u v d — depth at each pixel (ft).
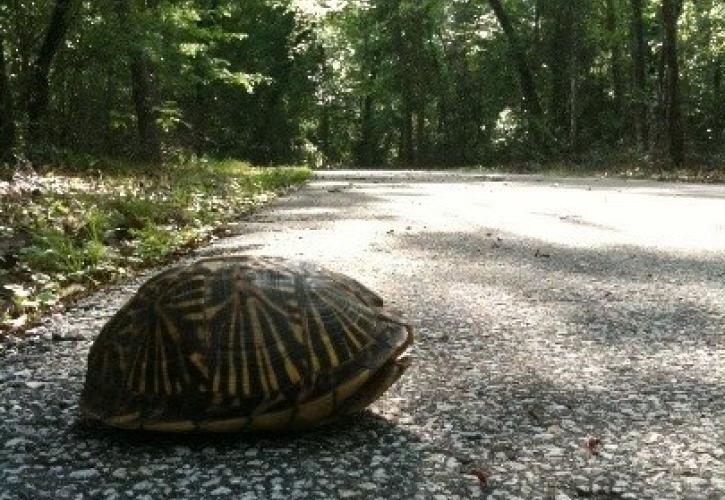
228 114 141.90
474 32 135.03
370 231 28.25
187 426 8.43
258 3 132.67
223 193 41.55
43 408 10.11
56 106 61.82
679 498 7.66
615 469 8.32
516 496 7.72
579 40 116.47
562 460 8.55
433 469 8.30
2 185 30.63
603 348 13.04
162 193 36.50
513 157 112.88
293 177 64.80
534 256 22.85
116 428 9.29
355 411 9.04
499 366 12.03
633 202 41.65
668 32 81.92
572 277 19.47
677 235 27.58
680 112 82.33
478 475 8.09
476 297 17.03
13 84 56.03
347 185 59.67
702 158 85.30
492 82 140.36
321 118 178.70
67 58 60.08
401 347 9.14
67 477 8.12
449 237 26.81
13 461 8.49
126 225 27.25
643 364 12.11
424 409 10.11
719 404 10.27
